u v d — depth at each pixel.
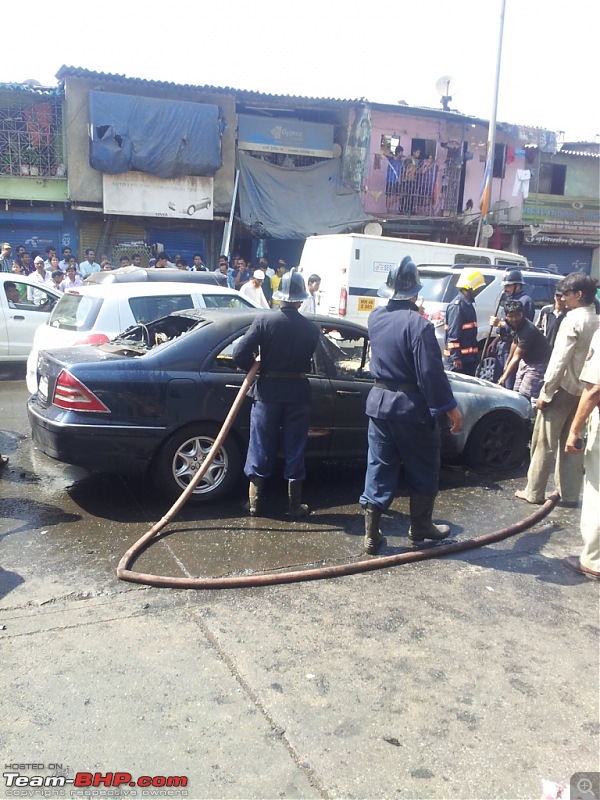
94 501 4.87
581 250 23.34
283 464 5.09
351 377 5.24
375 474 4.05
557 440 5.05
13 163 15.70
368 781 2.31
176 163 15.95
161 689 2.76
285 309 4.42
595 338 3.85
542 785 2.32
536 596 3.71
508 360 7.12
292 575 3.75
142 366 4.57
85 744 2.43
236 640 3.14
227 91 16.48
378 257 11.77
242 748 2.44
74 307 6.99
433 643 3.19
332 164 18.33
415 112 19.02
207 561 3.94
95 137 15.34
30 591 3.52
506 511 5.02
